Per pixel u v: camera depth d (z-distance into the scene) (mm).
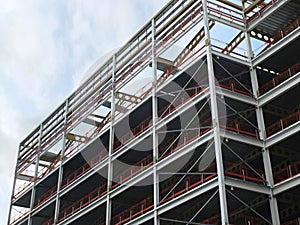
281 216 35031
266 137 33812
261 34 39438
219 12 38031
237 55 37750
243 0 39812
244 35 38250
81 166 48094
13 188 54938
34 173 52812
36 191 52188
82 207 44938
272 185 31781
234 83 37562
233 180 30344
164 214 35062
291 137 32656
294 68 37156
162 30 41031
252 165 35531
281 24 38281
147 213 34438
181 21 39625
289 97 34781
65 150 51781
